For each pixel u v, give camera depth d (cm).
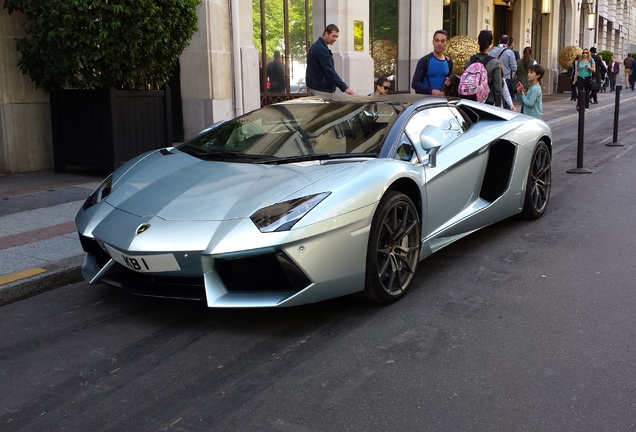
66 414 269
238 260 327
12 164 809
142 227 342
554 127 1387
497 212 513
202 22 972
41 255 466
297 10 1239
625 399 270
